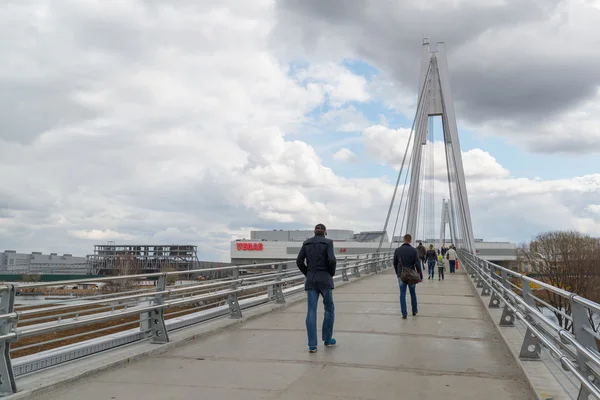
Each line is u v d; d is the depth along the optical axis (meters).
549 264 49.06
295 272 15.31
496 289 11.67
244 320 10.21
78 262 76.12
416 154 48.28
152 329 7.68
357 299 14.58
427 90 52.28
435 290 17.72
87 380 5.68
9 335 4.98
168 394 5.14
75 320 6.16
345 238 102.62
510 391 5.16
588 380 3.97
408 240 10.87
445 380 5.62
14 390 4.98
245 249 96.38
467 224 42.94
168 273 8.04
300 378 5.75
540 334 5.77
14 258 66.94
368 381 5.59
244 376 5.86
